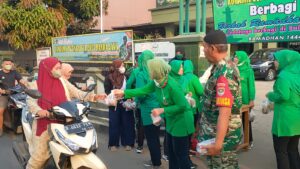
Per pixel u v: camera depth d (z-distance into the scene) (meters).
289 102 4.64
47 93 4.38
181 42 7.75
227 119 3.01
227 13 6.73
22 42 16.88
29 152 5.06
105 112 9.24
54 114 4.18
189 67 5.77
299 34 5.73
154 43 8.30
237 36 6.63
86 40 11.34
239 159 6.20
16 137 8.09
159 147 5.75
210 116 3.21
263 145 7.02
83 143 4.03
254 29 6.36
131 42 9.31
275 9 6.02
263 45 22.66
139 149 6.74
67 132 4.07
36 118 4.45
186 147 4.62
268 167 5.82
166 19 24.11
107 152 6.85
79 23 20.56
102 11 20.38
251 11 6.37
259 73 19.02
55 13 17.67
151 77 4.42
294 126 4.64
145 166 6.01
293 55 4.67
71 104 4.32
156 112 4.38
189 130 4.56
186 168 4.62
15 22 16.58
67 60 12.43
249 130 6.73
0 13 16.44
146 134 5.73
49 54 13.57
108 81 6.90
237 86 3.13
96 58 10.90
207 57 3.22
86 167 4.01
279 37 6.02
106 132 8.34
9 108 8.12
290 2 5.81
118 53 9.90
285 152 4.79
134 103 6.53
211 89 3.16
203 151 3.11
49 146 4.30
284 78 4.59
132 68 7.42
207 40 3.17
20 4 16.80
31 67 17.34
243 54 6.23
